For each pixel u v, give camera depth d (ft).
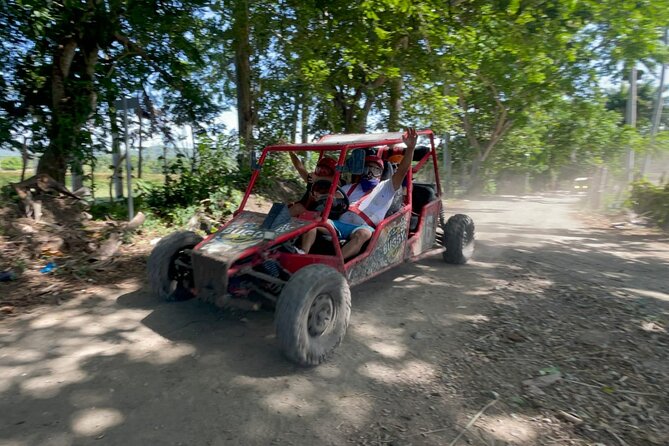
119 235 22.95
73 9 27.94
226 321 14.82
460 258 21.49
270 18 40.93
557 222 38.96
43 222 22.88
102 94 30.12
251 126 45.62
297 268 13.92
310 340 11.86
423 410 10.18
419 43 44.42
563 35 48.06
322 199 16.12
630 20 47.80
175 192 31.07
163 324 14.52
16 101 31.94
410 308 16.26
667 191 35.81
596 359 12.37
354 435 9.34
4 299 16.28
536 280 19.62
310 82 41.47
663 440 9.18
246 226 14.74
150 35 32.60
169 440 9.13
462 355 12.71
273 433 9.37
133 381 11.25
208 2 32.55
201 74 49.52
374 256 15.72
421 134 19.33
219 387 11.05
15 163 73.15
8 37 29.58
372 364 12.26
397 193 16.88
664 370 11.84
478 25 45.39
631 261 23.72
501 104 74.08
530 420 9.80
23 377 11.34
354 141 15.97
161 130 44.68
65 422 9.62
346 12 40.81
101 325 14.38
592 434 9.33
